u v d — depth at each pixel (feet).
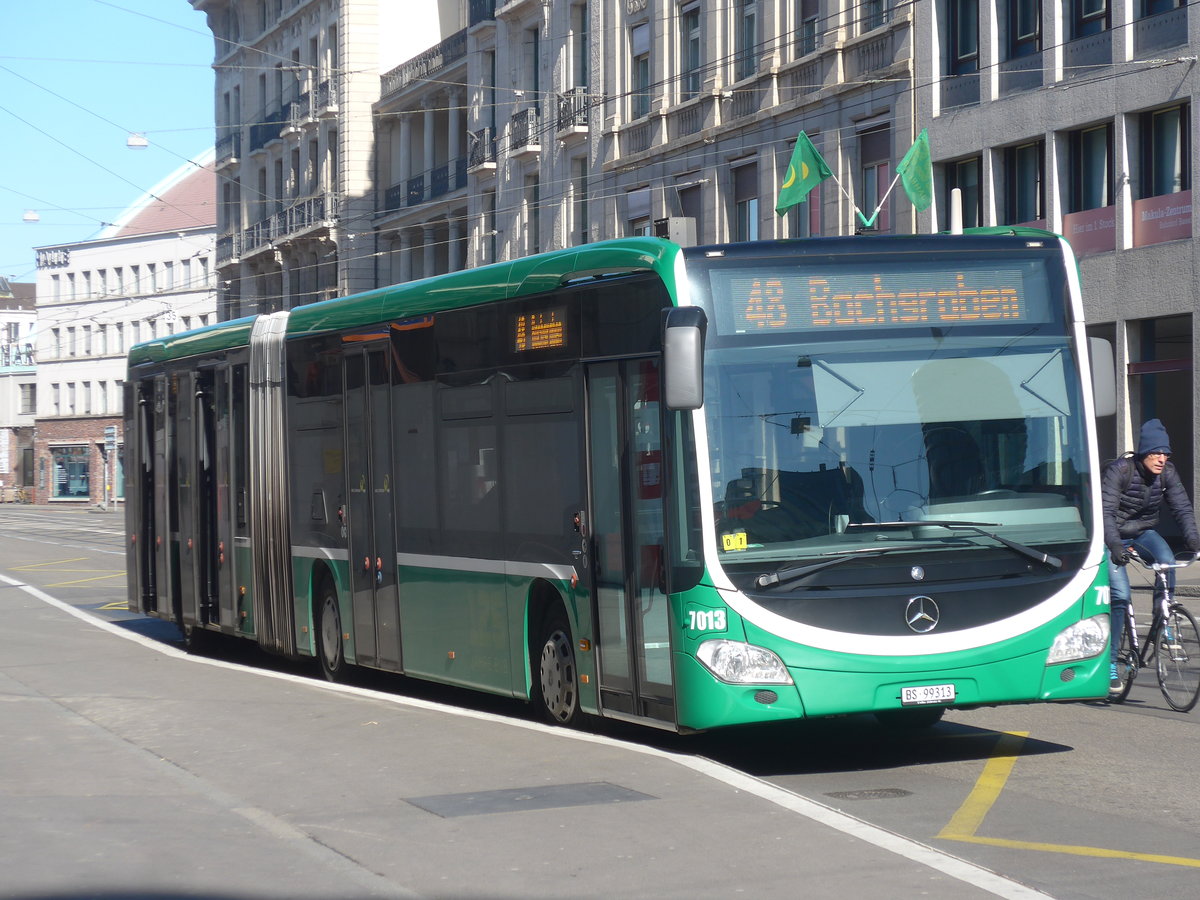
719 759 38.91
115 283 357.82
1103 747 38.78
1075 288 38.11
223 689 52.54
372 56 222.48
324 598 56.95
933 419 36.52
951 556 35.94
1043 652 36.27
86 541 184.75
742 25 139.44
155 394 73.46
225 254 276.82
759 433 35.91
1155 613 45.44
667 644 36.81
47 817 31.68
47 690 53.67
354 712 45.37
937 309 37.17
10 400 388.78
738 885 25.00
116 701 49.85
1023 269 37.83
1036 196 110.73
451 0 225.97
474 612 46.16
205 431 67.31
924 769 36.52
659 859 26.73
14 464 388.57
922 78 118.11
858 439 36.17
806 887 24.80
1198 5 96.63
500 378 44.52
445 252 204.33
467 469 46.42
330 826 30.27
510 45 179.01
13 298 485.15
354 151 221.46
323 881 26.08
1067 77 106.83
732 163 139.54
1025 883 25.38
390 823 30.32
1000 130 111.65
